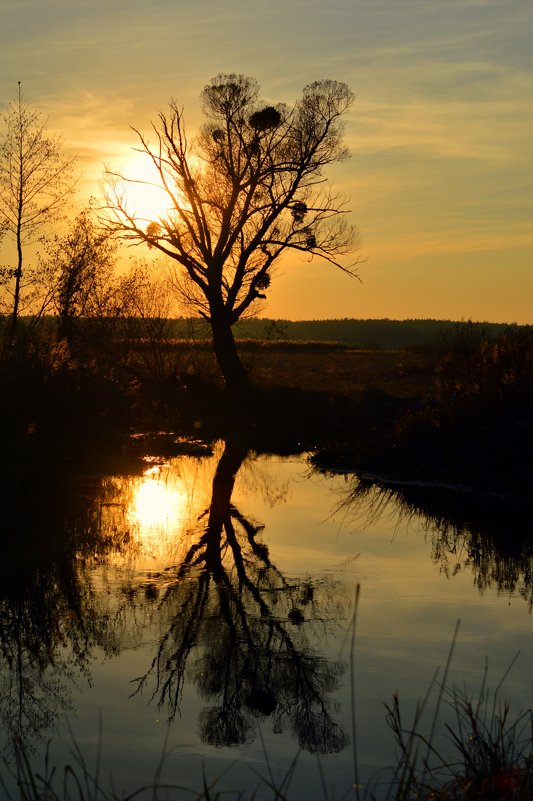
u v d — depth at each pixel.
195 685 7.67
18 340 19.53
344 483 17.28
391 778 5.93
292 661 8.04
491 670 7.73
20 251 23.66
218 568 11.18
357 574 10.99
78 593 10.08
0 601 9.74
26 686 7.63
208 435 24.27
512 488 16.08
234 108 31.14
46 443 16.61
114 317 26.77
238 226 31.44
